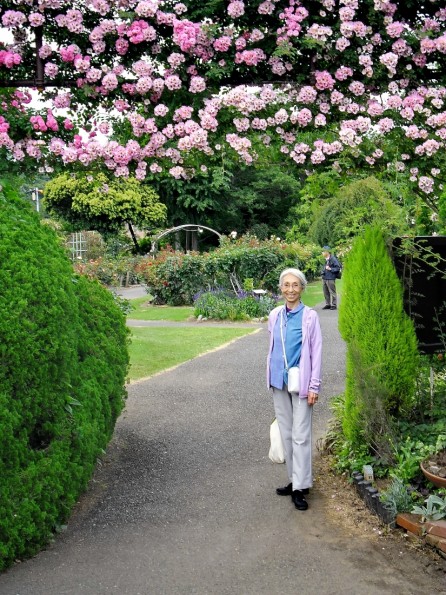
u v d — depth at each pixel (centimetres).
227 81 504
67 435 390
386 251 475
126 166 500
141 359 973
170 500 441
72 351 426
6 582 326
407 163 500
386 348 464
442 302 504
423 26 498
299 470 425
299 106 497
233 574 335
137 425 636
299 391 423
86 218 3359
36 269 379
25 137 492
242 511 420
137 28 470
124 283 2853
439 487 388
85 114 502
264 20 496
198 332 1299
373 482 425
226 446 564
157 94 491
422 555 350
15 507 337
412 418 489
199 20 498
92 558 354
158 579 330
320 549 362
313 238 1683
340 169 498
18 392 351
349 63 493
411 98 484
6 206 433
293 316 442
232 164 522
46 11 488
